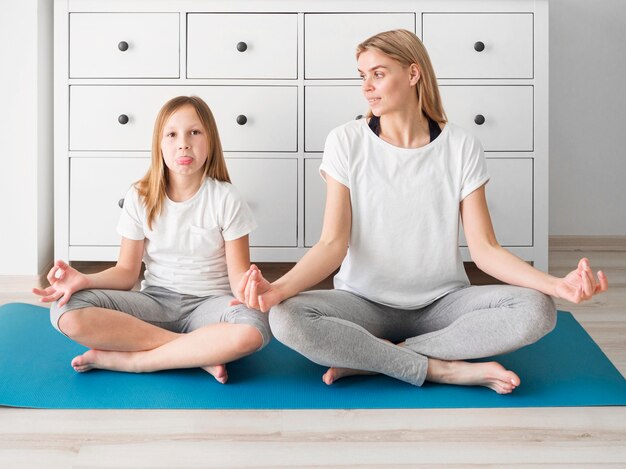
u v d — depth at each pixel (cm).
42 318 199
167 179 184
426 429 141
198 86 238
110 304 168
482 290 164
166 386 160
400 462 129
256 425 143
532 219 242
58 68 238
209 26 236
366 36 236
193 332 164
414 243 169
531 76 238
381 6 235
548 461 130
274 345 185
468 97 238
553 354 178
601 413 148
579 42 292
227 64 237
